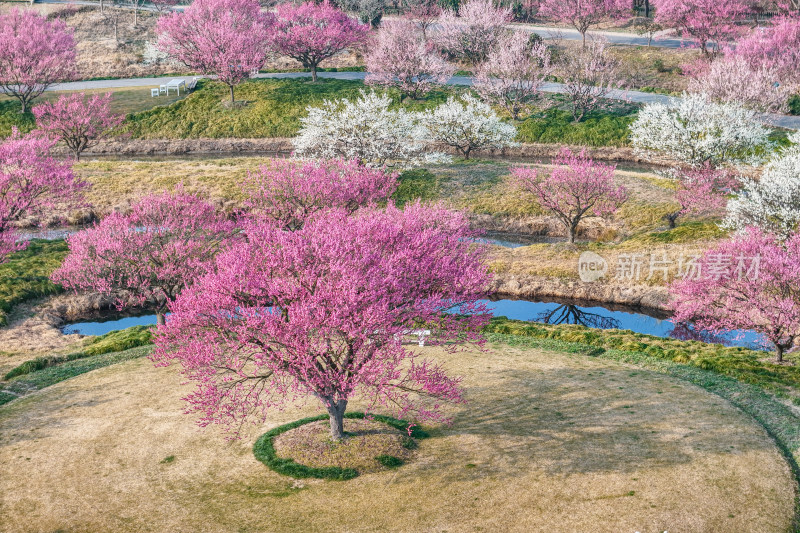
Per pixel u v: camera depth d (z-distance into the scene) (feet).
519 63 257.14
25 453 76.69
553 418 82.58
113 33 363.35
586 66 256.52
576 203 163.63
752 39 258.37
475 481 68.74
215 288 69.77
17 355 110.52
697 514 62.49
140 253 119.85
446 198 189.67
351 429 78.95
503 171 205.05
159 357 74.59
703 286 107.24
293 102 275.18
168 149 256.11
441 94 278.46
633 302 136.36
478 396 89.76
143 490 68.85
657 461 71.67
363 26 317.63
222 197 191.52
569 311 134.82
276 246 73.61
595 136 245.45
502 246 162.09
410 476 70.08
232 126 264.11
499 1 344.69
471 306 77.20
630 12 360.48
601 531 60.29
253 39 279.28
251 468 72.64
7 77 269.64
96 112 250.37
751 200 138.10
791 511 63.16
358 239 71.67
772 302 100.94
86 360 106.11
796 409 84.99
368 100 194.70
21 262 149.28
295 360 67.87
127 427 82.33
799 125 233.14
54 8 385.09
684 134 180.86
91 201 191.52
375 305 65.82
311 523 62.69
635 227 169.58
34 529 62.64
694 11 288.30
